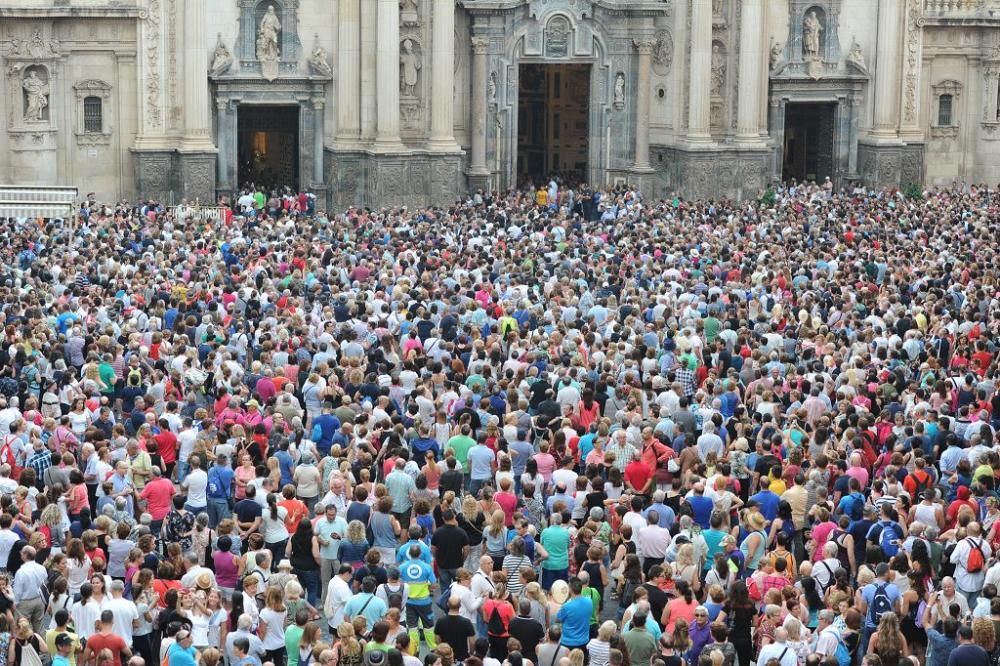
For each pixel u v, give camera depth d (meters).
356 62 169.88
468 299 100.38
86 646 51.91
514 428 74.88
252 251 119.31
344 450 71.56
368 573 57.38
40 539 58.31
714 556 61.53
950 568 63.38
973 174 194.00
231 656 51.09
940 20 188.38
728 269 118.31
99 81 162.12
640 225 144.50
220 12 166.88
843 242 133.00
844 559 62.75
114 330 92.31
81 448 70.88
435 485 70.00
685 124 180.50
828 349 88.38
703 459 73.31
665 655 51.66
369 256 119.69
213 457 71.62
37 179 160.62
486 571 57.25
